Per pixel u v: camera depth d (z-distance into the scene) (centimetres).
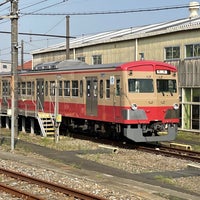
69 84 2422
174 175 1419
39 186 1192
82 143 2170
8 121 3077
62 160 1680
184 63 2881
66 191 1109
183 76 2902
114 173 1425
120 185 1207
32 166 1524
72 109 2398
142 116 2016
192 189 1233
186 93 2936
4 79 3128
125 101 1989
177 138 2550
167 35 3000
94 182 1243
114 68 2058
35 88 2758
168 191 1156
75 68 2367
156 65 2066
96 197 1016
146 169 1516
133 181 1284
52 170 1436
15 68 2358
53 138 2369
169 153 1822
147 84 2041
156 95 2053
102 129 2217
